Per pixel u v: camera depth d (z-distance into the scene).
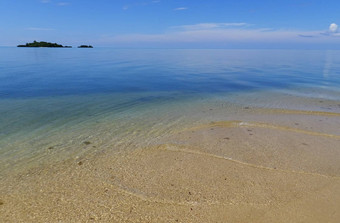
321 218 2.95
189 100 9.41
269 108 8.06
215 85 12.81
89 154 4.76
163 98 9.74
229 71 19.53
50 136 5.67
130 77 15.86
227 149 4.92
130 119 7.01
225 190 3.53
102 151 4.90
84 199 3.36
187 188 3.59
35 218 2.99
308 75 16.50
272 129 6.04
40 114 7.34
